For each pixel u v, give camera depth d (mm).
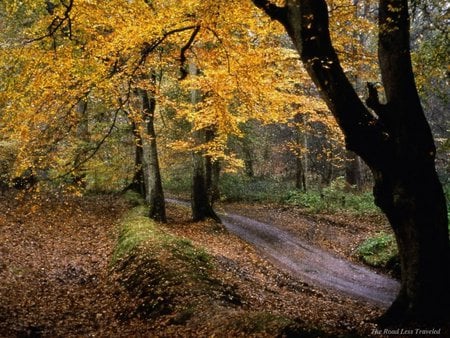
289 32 7797
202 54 10578
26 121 9141
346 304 11344
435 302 7770
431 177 7934
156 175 18781
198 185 19750
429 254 7824
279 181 37031
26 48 9031
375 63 12492
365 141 7707
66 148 13109
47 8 13102
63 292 10227
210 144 17688
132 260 11352
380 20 8320
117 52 9227
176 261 10555
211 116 13672
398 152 7883
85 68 9258
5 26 13352
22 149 9430
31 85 8859
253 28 9617
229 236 18250
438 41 9164
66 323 8344
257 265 14672
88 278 11484
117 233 15859
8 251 12906
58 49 9023
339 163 37406
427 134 8023
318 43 7438
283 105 13758
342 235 20359
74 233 16281
